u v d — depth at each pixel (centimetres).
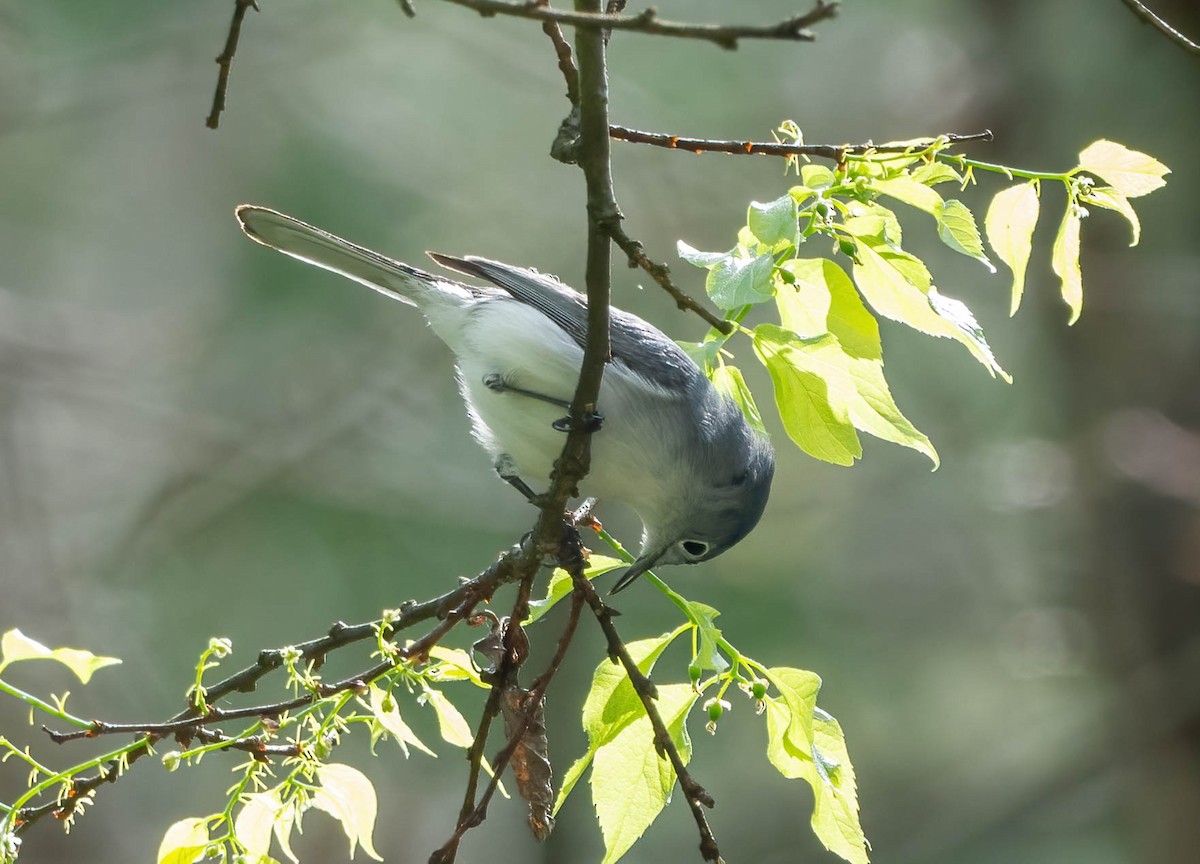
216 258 1636
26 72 1511
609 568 506
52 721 1334
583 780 1271
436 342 1526
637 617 1286
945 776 1408
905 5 1508
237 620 1382
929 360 1495
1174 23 1290
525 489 647
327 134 1545
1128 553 1313
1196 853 1288
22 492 1496
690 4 1534
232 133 1608
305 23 1565
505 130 1580
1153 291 1311
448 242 1528
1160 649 1305
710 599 1350
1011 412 1481
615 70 1528
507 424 629
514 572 488
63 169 1675
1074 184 466
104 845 1345
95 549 1475
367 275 674
